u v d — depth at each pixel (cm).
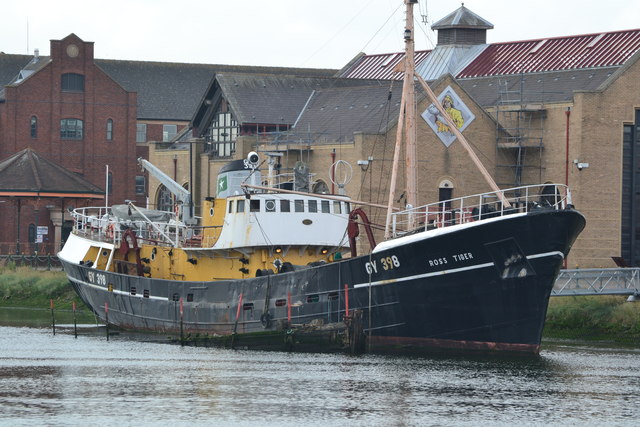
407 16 17850
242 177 18338
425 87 18650
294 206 17312
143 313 18600
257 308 16612
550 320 19050
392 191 17362
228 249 17738
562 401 12581
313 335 16062
